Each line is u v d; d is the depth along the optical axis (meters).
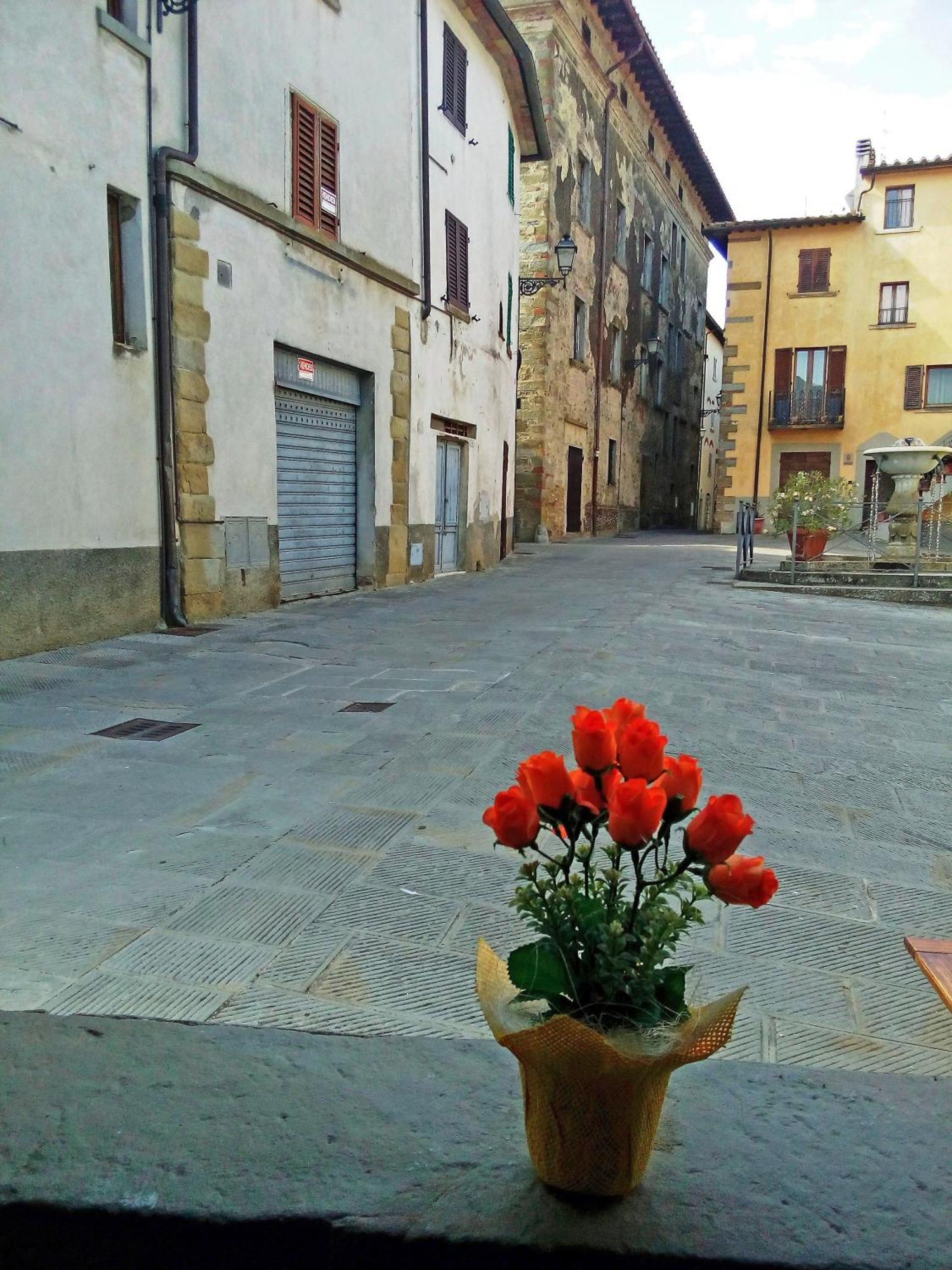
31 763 4.43
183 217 8.53
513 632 8.57
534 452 23.22
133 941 2.64
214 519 9.20
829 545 15.45
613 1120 1.60
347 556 12.30
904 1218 1.68
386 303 12.49
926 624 10.77
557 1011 1.58
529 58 16.52
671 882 1.58
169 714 5.46
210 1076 2.04
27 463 7.02
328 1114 1.92
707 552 20.56
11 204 6.77
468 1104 1.97
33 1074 2.02
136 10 7.93
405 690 6.08
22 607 7.07
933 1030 2.43
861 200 28.39
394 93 12.48
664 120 32.19
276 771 4.30
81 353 7.49
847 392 28.88
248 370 9.62
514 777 4.18
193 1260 1.67
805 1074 2.14
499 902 2.98
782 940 2.89
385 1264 1.63
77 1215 1.69
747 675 7.02
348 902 2.93
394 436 12.88
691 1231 1.63
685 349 39.31
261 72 9.64
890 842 3.79
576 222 24.44
